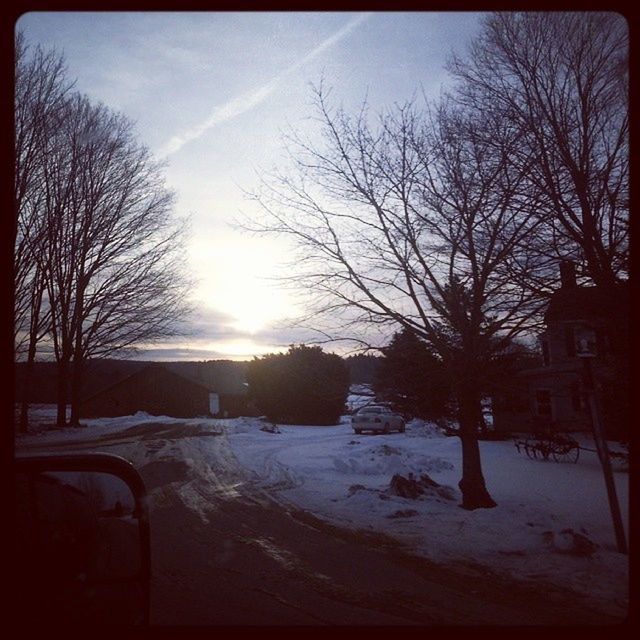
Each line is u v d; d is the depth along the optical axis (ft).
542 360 48.62
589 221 27.48
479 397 35.83
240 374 198.90
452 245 32.17
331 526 31.83
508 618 17.94
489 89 30.25
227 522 33.04
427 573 23.02
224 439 87.04
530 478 46.88
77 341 114.83
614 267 26.96
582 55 28.78
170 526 31.96
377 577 22.61
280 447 76.79
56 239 90.68
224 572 23.41
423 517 33.24
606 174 27.20
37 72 71.61
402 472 53.11
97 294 111.45
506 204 29.19
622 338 27.68
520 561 24.23
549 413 75.41
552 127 28.89
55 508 8.07
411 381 36.14
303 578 22.53
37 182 77.00
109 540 8.28
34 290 81.92
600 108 28.37
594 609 18.45
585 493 39.58
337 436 95.25
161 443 79.97
